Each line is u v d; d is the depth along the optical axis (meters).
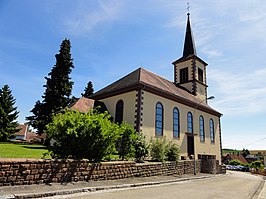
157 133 21.28
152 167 14.48
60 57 34.16
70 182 9.07
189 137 26.22
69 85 33.66
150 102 21.27
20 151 16.53
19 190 7.04
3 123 38.16
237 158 80.12
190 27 38.41
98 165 10.50
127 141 13.95
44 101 31.98
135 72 25.12
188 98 28.02
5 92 40.06
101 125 10.53
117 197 7.78
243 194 11.17
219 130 33.97
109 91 23.19
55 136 10.03
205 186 13.07
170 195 9.04
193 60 33.88
